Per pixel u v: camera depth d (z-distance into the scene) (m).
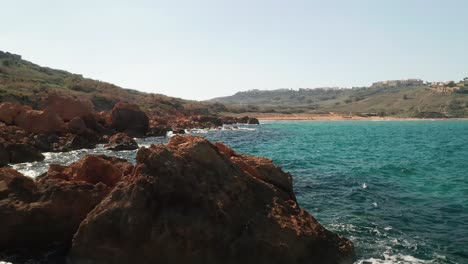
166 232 11.73
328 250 12.98
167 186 12.38
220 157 13.96
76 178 15.97
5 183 14.46
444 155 45.31
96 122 51.03
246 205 13.01
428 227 17.00
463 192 23.81
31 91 77.12
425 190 24.36
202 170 13.15
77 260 12.14
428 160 40.22
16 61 124.44
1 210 13.33
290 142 59.06
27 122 42.47
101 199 14.23
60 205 13.66
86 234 12.03
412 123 142.75
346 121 152.88
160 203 12.28
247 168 15.65
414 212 19.22
